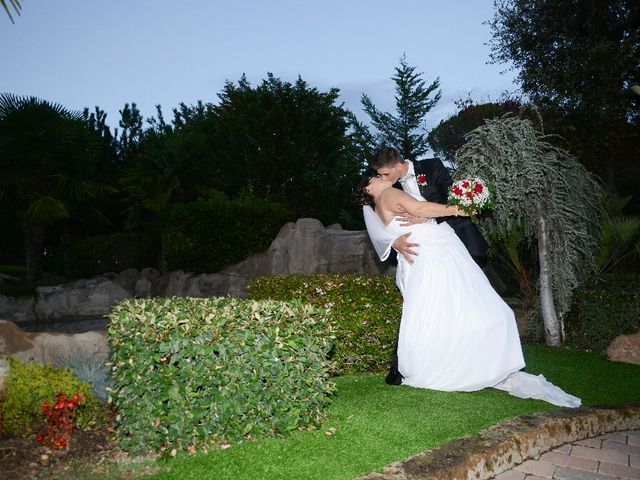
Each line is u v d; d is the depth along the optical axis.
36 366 4.14
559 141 11.91
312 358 3.88
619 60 12.03
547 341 7.34
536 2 13.29
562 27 13.06
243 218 14.01
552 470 3.71
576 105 12.38
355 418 4.06
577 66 12.63
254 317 3.82
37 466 3.38
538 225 7.26
